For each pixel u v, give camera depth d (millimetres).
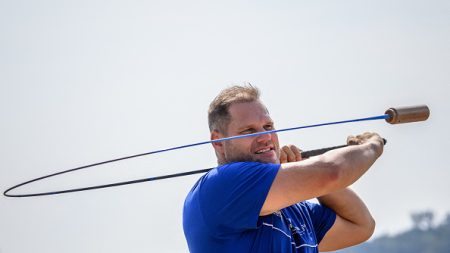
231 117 7875
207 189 7531
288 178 7258
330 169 7289
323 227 8680
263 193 7258
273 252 7406
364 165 7523
